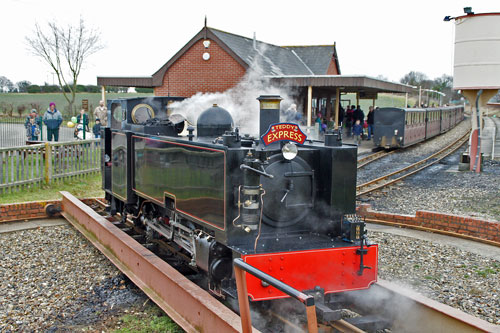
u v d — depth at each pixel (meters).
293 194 5.05
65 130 28.62
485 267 6.86
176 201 5.91
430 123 30.62
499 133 26.28
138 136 7.25
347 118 28.11
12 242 7.84
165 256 6.99
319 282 4.72
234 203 4.72
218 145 4.87
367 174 16.31
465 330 4.09
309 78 20.05
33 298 5.66
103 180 9.23
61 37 37.44
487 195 12.22
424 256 7.36
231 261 5.11
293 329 4.64
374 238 8.30
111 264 6.87
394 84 25.30
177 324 4.85
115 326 4.97
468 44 15.04
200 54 21.69
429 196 12.39
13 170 11.11
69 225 9.00
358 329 4.46
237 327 3.74
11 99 49.09
